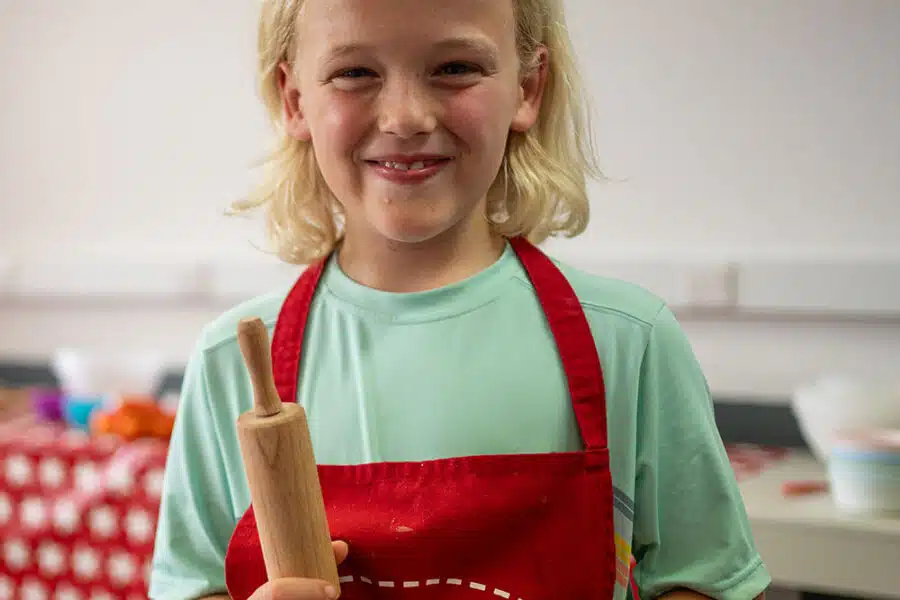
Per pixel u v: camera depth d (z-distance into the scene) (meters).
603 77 2.44
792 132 2.29
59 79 3.09
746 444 2.32
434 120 0.83
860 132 2.23
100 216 3.06
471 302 0.94
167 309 2.96
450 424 0.90
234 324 0.99
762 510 1.71
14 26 3.13
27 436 2.23
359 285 0.96
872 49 2.22
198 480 0.98
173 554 0.99
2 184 3.17
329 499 0.88
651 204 2.41
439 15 0.82
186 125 2.94
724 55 2.33
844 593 1.64
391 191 0.85
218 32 2.88
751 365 2.34
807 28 2.26
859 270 2.20
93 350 3.06
